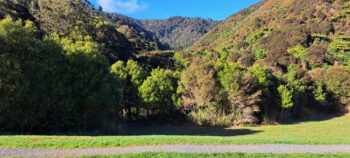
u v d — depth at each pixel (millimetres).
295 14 177250
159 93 65125
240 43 168750
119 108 58500
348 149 22281
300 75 89250
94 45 47312
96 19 115062
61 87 39281
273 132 55000
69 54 41781
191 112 67125
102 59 45688
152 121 67125
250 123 66125
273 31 159125
